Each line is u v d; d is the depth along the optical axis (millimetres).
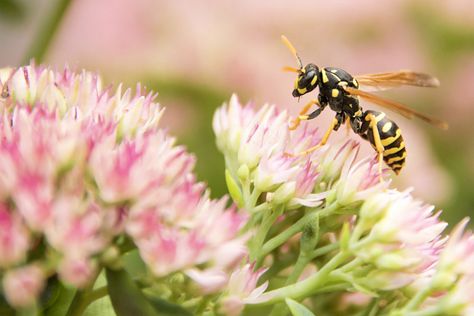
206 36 232
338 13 245
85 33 235
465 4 258
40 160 167
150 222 168
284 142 185
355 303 187
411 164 234
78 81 181
